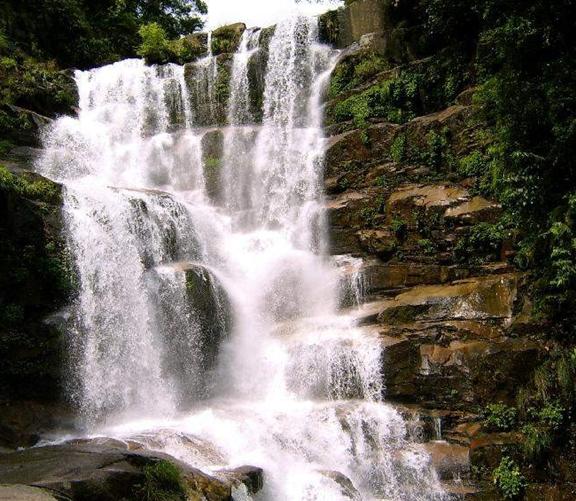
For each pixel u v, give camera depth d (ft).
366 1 67.51
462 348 36.06
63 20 78.79
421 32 58.90
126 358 38.37
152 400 38.11
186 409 37.93
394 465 32.78
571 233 33.78
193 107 71.10
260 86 69.77
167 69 73.41
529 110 37.91
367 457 33.24
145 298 40.34
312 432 33.22
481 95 42.91
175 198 48.80
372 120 56.39
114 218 41.63
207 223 51.96
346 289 44.37
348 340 38.70
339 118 59.62
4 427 31.32
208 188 59.31
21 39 73.26
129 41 91.66
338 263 47.73
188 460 28.35
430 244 44.11
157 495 22.17
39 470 22.94
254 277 48.08
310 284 46.37
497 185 39.81
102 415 35.76
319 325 42.29
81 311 37.27
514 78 39.22
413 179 49.29
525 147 38.50
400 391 36.78
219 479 25.04
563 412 32.45
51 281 36.58
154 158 62.59
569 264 33.30
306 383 38.91
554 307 34.83
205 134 61.46
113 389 36.94
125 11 95.04
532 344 34.73
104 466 22.89
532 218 37.42
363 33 67.31
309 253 50.29
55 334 35.06
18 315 34.42
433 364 36.40
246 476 26.81
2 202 35.96
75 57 80.33
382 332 38.73
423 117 51.90
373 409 35.32
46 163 53.47
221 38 78.64
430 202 44.78
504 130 39.29
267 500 28.32
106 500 20.94
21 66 64.95
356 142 53.36
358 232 47.96
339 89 62.28
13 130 55.21
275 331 43.65
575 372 32.71
